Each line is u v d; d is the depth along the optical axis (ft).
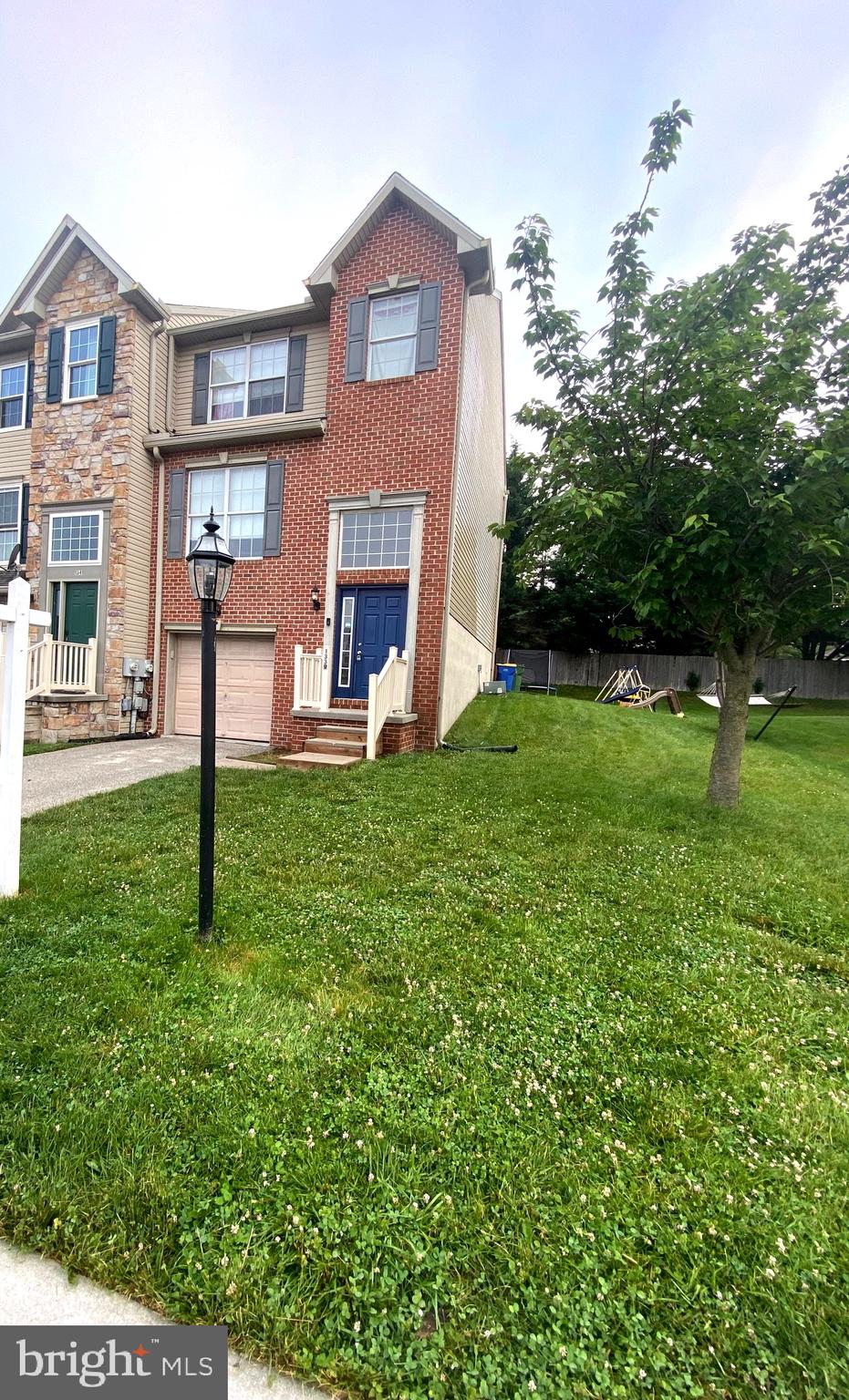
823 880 13.16
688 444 14.74
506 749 27.68
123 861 13.15
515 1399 3.81
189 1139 5.68
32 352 37.86
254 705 33.12
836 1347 4.19
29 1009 7.63
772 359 14.33
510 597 81.00
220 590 9.78
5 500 38.14
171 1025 7.43
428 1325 4.25
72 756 27.09
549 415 16.65
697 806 18.61
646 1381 3.96
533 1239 4.84
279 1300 4.36
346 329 29.58
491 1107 6.26
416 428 28.48
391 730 26.58
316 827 15.78
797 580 15.90
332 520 30.14
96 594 34.17
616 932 10.34
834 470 12.80
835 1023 8.07
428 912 10.92
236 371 33.76
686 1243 4.85
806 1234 4.99
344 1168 5.43
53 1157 5.41
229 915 10.49
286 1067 6.75
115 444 33.24
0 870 11.11
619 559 17.03
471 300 31.37
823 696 74.84
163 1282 4.46
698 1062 7.13
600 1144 5.84
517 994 8.38
